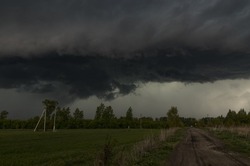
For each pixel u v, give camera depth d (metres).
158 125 178.88
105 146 23.03
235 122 111.94
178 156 27.42
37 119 169.38
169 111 132.00
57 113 168.50
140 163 22.72
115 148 37.78
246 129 66.69
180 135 64.62
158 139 43.84
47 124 148.00
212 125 144.75
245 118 126.12
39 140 60.38
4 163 27.73
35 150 40.94
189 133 75.44
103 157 21.50
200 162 23.70
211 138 54.53
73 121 166.50
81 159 29.50
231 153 30.17
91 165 24.80
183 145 39.38
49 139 63.31
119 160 22.73
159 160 24.58
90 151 37.72
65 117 170.12
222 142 44.50
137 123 178.50
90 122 170.12
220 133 70.62
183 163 23.17
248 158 26.20
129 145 44.97
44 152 38.22
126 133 93.88
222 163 23.27
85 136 75.25
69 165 26.62
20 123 166.75
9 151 39.22
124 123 176.25
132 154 25.44
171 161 24.19
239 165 22.27
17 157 32.53
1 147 44.97
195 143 43.06
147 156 26.84
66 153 35.81
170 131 71.06
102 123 171.75
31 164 27.44
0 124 165.25
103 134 86.25
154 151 31.06
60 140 60.38
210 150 33.09
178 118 131.00
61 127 161.12
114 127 173.62
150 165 22.16
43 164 27.11
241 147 35.66
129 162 22.62
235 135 57.66
